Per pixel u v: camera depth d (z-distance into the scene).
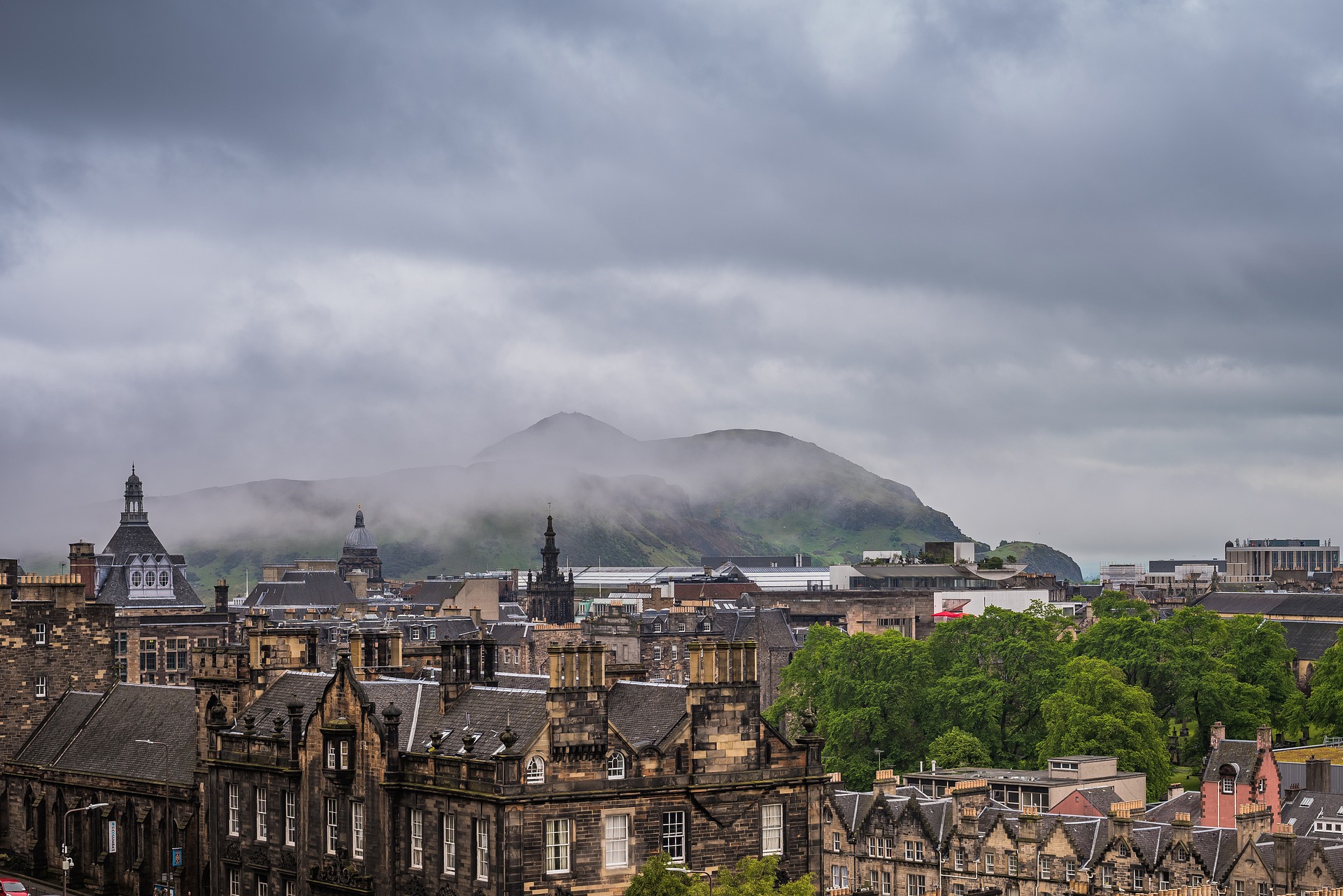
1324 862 158.62
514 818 106.31
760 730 115.38
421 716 121.38
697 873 108.12
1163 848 166.38
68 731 168.88
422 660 142.12
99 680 178.50
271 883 127.81
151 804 149.50
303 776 124.75
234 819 132.88
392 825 115.88
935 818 184.50
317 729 123.56
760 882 102.12
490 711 116.12
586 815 109.00
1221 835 169.12
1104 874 169.25
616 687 121.12
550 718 108.19
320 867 122.38
